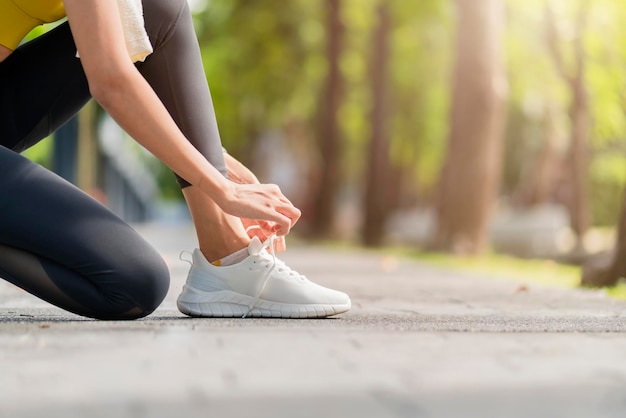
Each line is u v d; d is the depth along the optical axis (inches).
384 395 74.6
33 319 136.6
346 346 104.1
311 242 1008.2
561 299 214.7
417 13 944.3
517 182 1253.7
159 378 81.4
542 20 779.4
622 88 746.8
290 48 1062.4
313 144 1306.6
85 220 126.6
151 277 130.3
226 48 1064.2
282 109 1106.1
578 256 665.6
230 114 1117.7
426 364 91.3
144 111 123.5
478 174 628.7
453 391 76.7
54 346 101.0
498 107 630.5
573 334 121.6
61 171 608.4
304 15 1057.5
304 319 141.9
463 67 629.3
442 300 212.4
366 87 1124.5
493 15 624.4
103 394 73.9
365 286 278.1
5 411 67.4
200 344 104.3
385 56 948.0
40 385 77.6
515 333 121.7
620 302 203.9
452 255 622.2
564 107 941.2
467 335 117.4
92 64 122.1
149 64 136.2
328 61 1030.4
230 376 82.9
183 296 145.3
